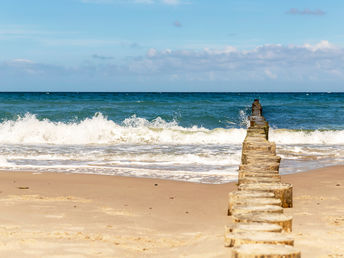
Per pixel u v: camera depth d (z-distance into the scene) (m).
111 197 8.44
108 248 4.96
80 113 29.33
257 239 3.59
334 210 7.05
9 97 68.19
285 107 45.22
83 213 6.87
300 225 5.94
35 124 20.36
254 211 4.73
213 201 8.20
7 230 5.49
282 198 6.96
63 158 14.41
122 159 14.31
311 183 10.17
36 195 8.38
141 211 7.23
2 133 19.28
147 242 5.33
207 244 5.00
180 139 19.66
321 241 5.02
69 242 5.11
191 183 10.15
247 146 10.37
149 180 10.50
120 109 34.44
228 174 11.48
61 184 9.77
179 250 4.93
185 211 7.32
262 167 8.19
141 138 19.61
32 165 12.87
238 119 30.77
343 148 17.70
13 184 9.60
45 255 4.60
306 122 30.91
